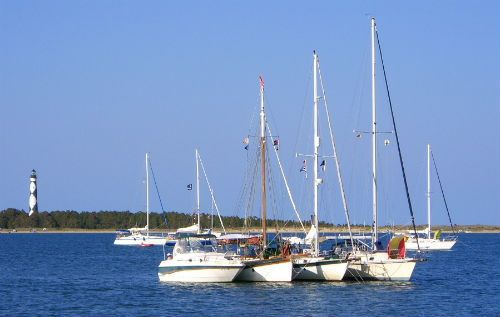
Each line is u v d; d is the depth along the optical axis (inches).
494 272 3730.3
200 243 2910.9
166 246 6943.9
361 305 2397.9
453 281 3203.7
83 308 2413.9
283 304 2401.6
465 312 2313.0
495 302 2514.8
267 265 2783.0
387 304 2426.2
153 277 3481.8
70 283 3198.8
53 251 6353.3
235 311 2298.2
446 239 6092.5
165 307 2391.7
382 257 2822.3
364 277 2849.4
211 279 2812.5
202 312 2294.5
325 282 2822.3
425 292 2706.7
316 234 2896.2
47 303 2536.9
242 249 2930.6
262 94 3120.1
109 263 4589.1
